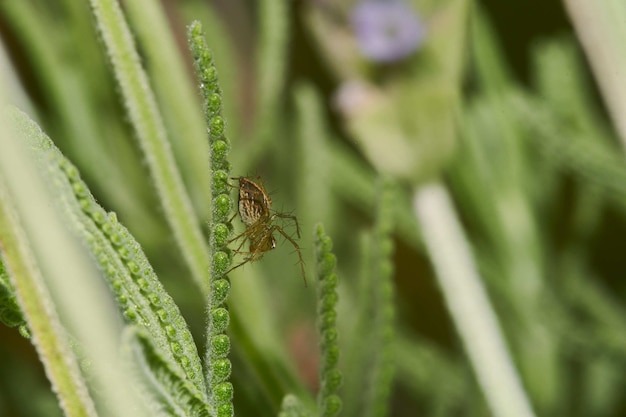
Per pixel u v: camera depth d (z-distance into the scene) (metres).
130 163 0.22
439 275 0.20
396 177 0.20
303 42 0.28
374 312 0.18
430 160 0.20
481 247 0.23
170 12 0.23
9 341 0.24
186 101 0.18
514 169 0.22
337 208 0.24
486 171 0.22
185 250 0.16
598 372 0.24
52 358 0.14
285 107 0.26
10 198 0.14
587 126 0.23
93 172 0.22
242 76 0.26
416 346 0.23
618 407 0.24
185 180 0.19
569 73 0.23
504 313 0.22
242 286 0.17
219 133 0.14
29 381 0.24
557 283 0.23
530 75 0.28
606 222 0.27
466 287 0.20
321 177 0.23
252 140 0.22
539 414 0.22
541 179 0.23
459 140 0.20
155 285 0.14
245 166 0.22
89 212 0.14
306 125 0.23
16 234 0.14
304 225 0.23
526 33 0.28
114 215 0.14
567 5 0.19
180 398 0.14
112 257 0.14
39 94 0.23
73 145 0.22
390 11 0.19
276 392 0.17
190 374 0.14
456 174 0.22
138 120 0.16
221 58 0.23
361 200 0.24
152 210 0.22
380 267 0.17
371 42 0.19
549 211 0.24
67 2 0.21
